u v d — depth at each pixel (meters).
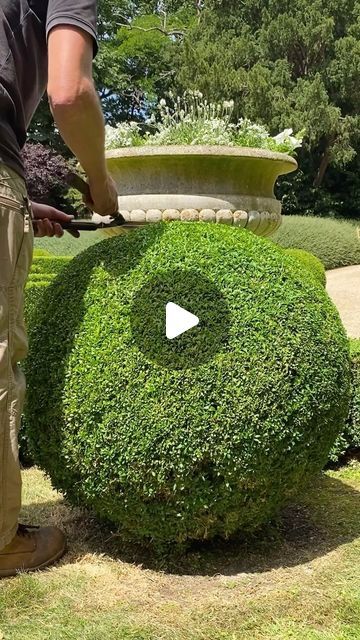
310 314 2.45
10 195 2.16
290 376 2.32
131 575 2.37
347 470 3.75
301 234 16.42
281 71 23.42
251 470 2.29
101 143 2.19
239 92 23.08
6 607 2.13
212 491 2.29
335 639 1.98
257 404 2.25
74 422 2.31
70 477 2.42
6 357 2.18
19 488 2.27
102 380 2.27
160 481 2.25
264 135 5.48
